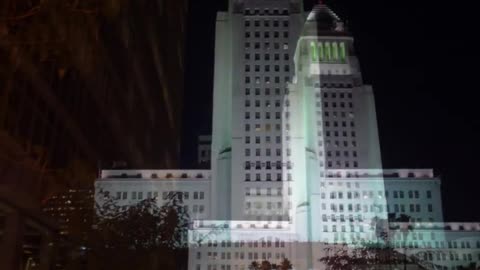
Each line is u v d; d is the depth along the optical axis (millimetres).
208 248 155250
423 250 157500
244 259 154750
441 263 160625
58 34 11609
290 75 171125
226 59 182125
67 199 29406
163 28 124562
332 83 178500
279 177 162375
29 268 24094
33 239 24203
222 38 185750
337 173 170125
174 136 140750
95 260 30609
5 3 10945
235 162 162750
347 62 181625
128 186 149375
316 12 192500
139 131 108562
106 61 86625
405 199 169000
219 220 158875
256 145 164750
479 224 165375
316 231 157875
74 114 70688
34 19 11195
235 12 176000
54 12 11250
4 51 12367
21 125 49281
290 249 156125
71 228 29438
